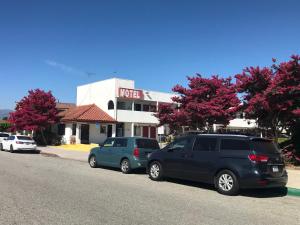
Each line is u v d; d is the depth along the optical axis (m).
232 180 11.88
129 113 42.62
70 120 38.97
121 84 41.84
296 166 18.94
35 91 39.56
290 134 21.67
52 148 35.44
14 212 8.66
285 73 18.00
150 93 43.97
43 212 8.70
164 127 46.38
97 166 19.42
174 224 7.96
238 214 9.21
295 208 10.28
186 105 23.45
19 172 16.11
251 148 11.77
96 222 7.91
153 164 14.81
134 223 7.92
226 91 22.73
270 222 8.54
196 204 10.26
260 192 12.87
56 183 13.15
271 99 18.36
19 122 39.03
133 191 12.02
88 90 45.25
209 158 12.63
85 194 11.12
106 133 42.66
